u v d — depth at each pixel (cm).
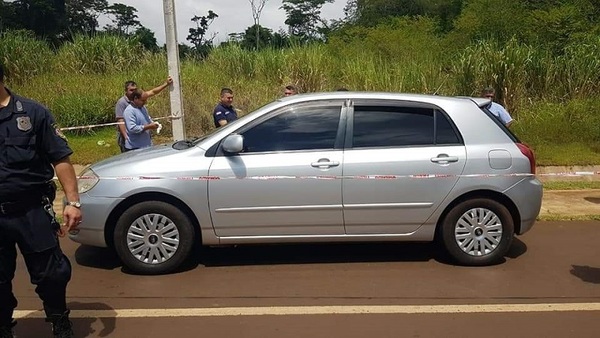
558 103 1379
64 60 1680
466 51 1456
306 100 584
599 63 1391
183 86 1450
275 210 559
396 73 1476
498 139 585
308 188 558
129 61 1712
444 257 614
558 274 564
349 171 560
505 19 1956
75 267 585
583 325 448
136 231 555
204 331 436
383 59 1648
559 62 1422
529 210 586
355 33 2717
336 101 583
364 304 488
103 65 1689
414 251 633
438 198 571
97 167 570
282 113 579
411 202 569
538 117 1296
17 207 360
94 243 560
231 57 1642
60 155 375
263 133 572
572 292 517
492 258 582
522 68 1373
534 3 2166
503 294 511
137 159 566
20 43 1644
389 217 571
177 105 876
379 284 536
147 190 548
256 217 560
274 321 454
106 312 472
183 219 555
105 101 1366
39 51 1683
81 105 1317
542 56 1442
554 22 1780
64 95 1398
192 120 1338
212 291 519
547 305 487
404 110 585
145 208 552
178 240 558
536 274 564
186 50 1847
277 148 567
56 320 395
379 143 573
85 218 553
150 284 537
